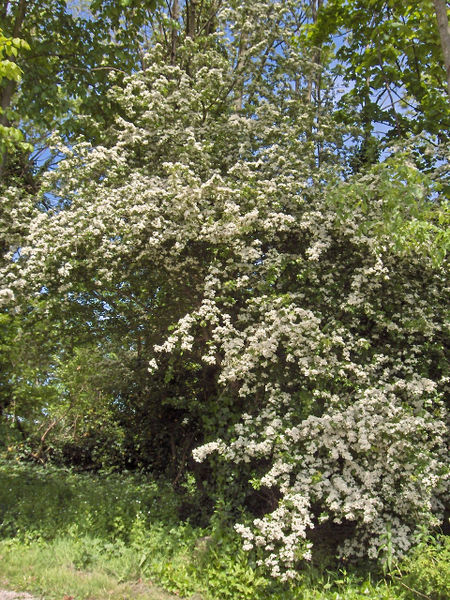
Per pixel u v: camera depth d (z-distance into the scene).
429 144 6.74
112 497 6.70
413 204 5.00
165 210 6.05
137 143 7.03
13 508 6.30
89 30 8.74
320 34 8.80
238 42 8.88
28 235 6.72
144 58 7.91
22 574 4.62
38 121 7.82
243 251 5.73
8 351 8.14
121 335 7.76
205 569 4.84
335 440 4.74
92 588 4.43
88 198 6.52
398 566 4.42
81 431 10.71
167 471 8.41
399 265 6.03
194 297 6.50
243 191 5.79
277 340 5.14
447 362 5.73
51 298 6.40
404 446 4.62
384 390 4.95
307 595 4.32
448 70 5.03
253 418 5.46
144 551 5.23
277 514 4.38
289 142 6.83
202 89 7.49
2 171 7.51
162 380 8.30
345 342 5.50
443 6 5.14
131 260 6.47
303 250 6.29
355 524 5.16
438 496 5.36
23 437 10.40
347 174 7.58
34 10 8.41
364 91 8.71
